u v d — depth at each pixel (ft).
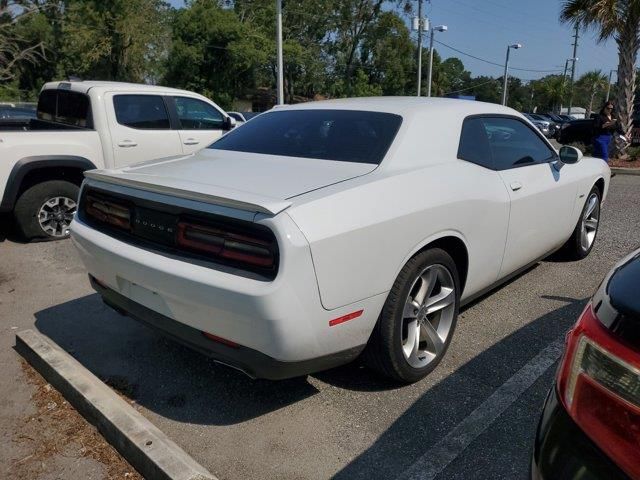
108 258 9.53
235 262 7.99
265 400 9.96
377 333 9.37
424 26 108.99
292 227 7.66
